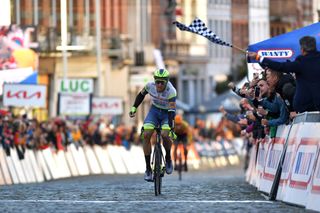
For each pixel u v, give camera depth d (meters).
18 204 22.36
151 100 26.38
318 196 19.69
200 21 27.28
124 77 90.56
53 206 21.69
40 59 76.94
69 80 61.75
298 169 21.39
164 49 117.25
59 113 59.56
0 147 41.56
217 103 89.62
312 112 20.92
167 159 26.41
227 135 79.88
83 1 83.94
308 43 21.56
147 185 32.25
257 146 29.89
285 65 21.64
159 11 112.06
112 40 87.25
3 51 49.94
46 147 48.34
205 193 26.31
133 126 67.19
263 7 103.06
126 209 20.70
